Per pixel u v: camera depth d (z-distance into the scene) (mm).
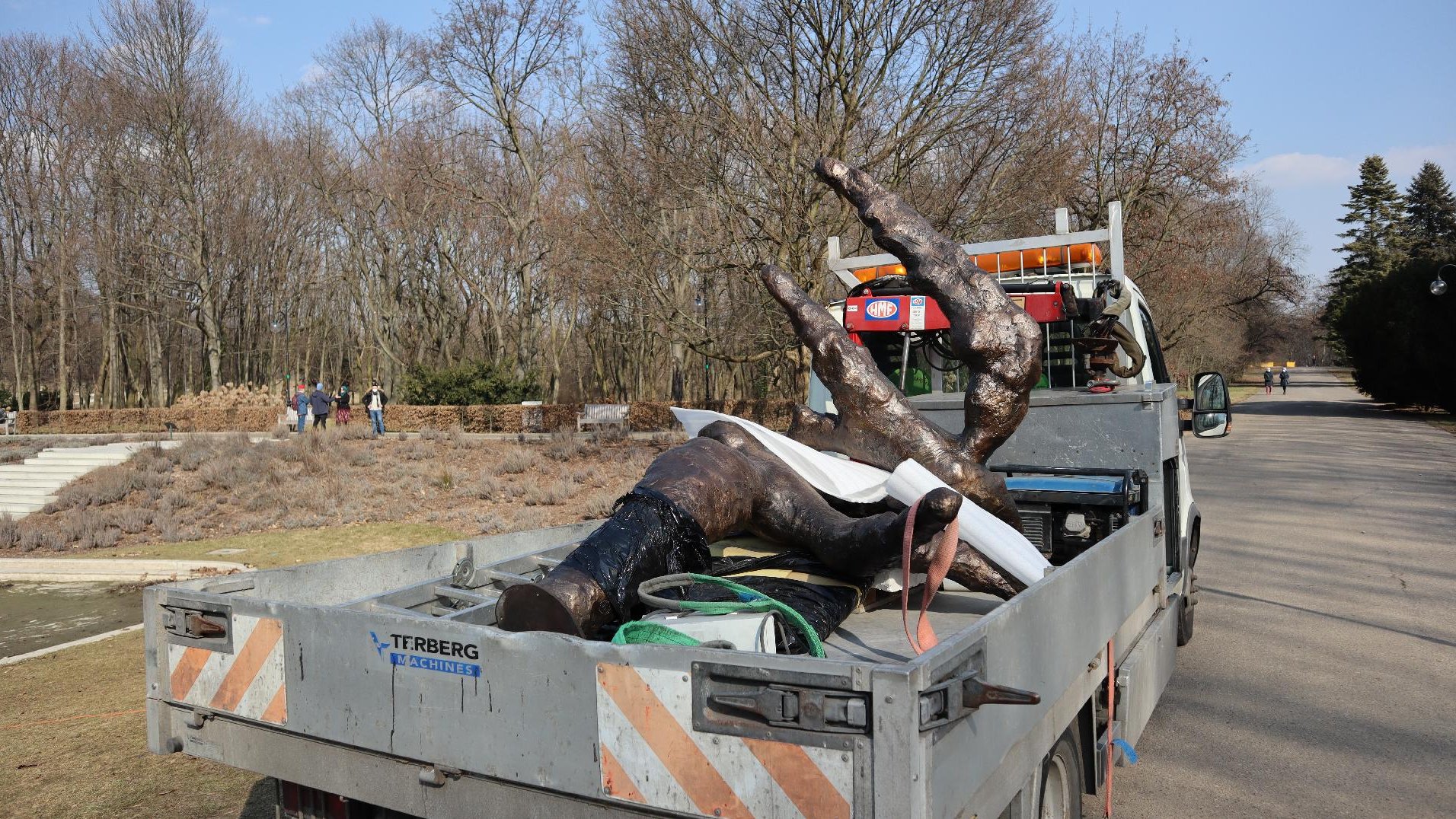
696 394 56844
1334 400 62156
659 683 2377
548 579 3121
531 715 2555
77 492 21312
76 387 57688
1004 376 4512
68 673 7984
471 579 4270
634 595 3234
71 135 48031
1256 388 83312
